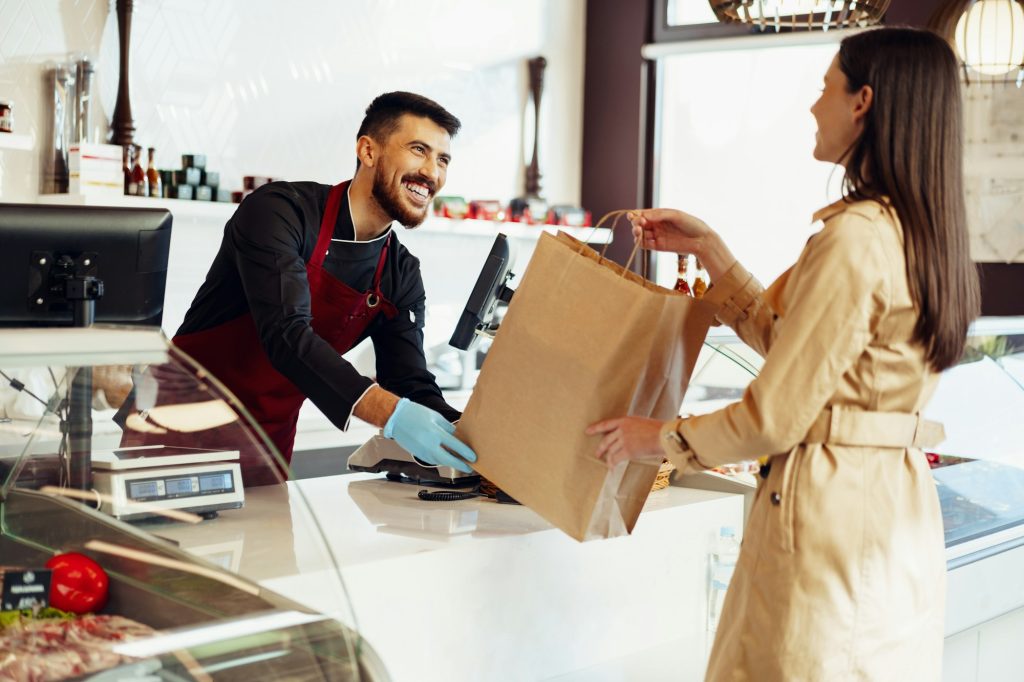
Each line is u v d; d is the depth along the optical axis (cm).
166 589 127
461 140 491
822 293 145
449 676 170
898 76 149
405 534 177
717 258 191
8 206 161
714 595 215
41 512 137
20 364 131
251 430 144
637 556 198
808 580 148
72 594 128
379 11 453
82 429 137
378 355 251
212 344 238
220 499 137
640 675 188
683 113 557
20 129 351
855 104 154
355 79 446
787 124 559
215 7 399
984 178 446
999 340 269
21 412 136
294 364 204
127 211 171
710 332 239
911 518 154
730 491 222
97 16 366
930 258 147
